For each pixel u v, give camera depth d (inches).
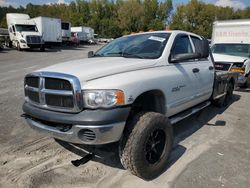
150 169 128.0
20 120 208.1
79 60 159.3
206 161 148.6
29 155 150.9
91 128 112.0
